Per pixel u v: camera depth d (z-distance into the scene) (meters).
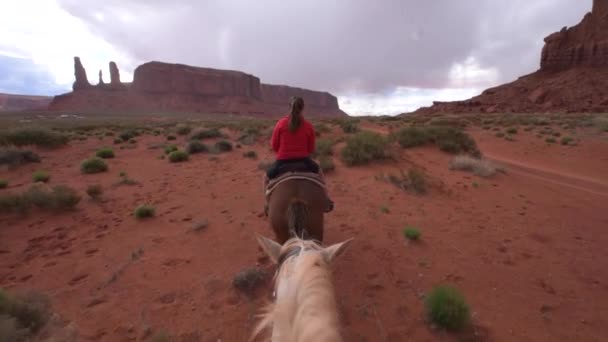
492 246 6.00
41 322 3.59
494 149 20.36
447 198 8.76
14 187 9.94
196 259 5.46
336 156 13.73
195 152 16.05
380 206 7.93
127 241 6.17
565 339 3.74
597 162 15.46
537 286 4.78
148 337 3.73
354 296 4.43
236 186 9.80
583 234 6.67
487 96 104.06
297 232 3.01
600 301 4.46
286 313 1.58
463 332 3.78
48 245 6.06
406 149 15.99
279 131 3.78
